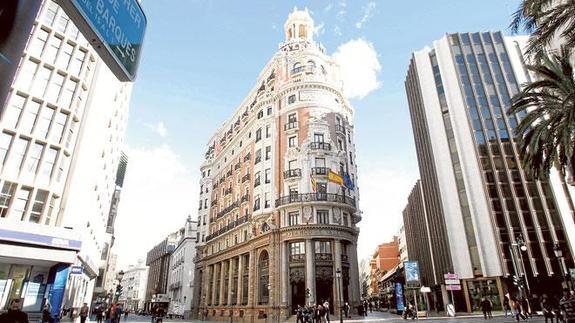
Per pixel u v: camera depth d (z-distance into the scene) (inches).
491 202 1624.0
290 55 1935.3
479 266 1560.0
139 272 5236.2
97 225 1576.0
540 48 601.6
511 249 1428.4
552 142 684.1
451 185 1752.0
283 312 1401.3
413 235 2933.1
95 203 1409.9
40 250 919.7
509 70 1873.8
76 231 1002.7
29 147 971.3
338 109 1787.6
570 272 1389.0
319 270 1425.9
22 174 943.0
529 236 1545.3
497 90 1839.3
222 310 1904.5
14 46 80.4
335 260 1446.9
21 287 941.2
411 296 2298.2
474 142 1752.0
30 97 991.6
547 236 1539.1
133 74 136.1
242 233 1849.2
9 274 930.7
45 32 1063.0
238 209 1955.0
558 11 556.4
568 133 605.3
